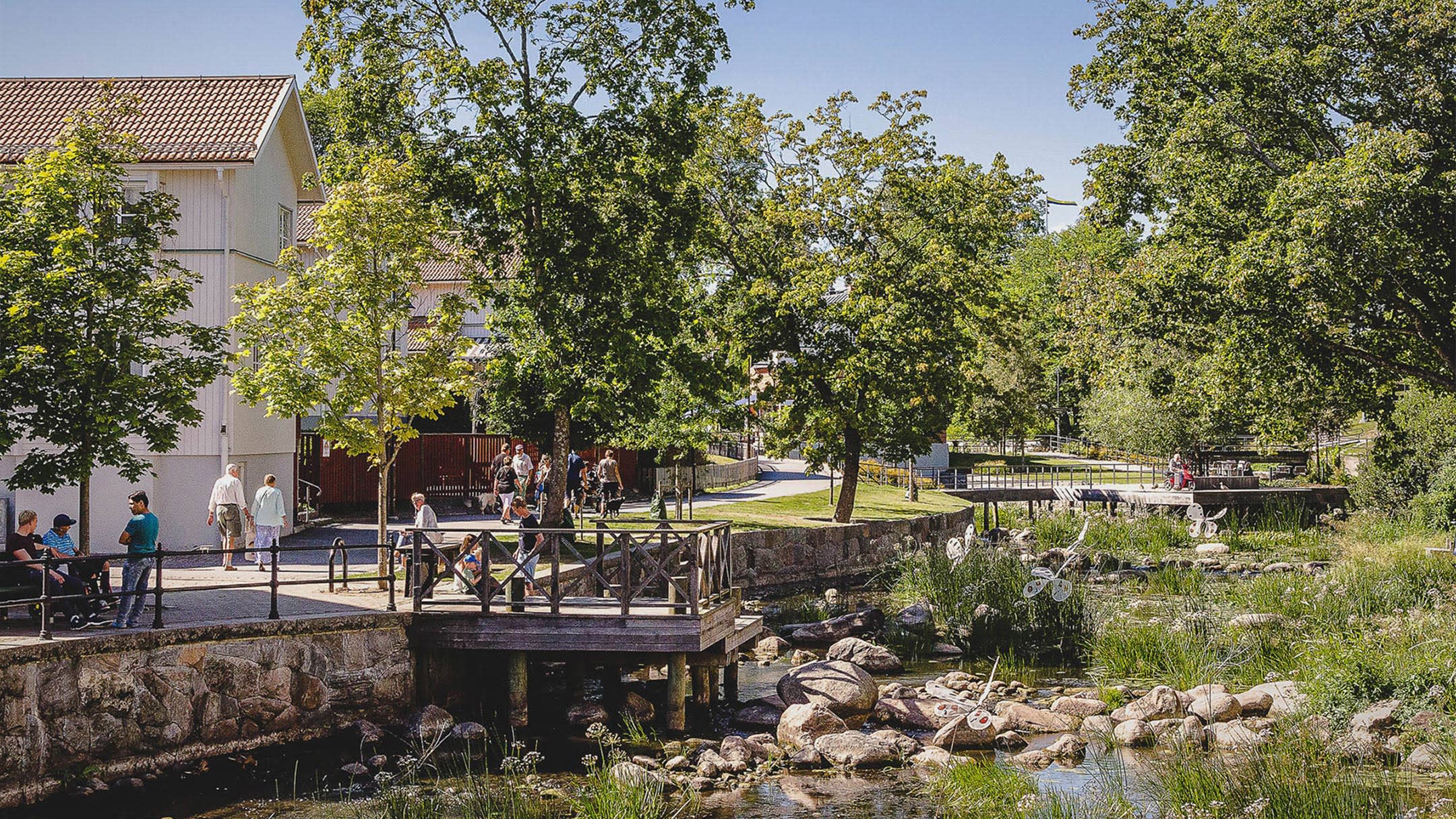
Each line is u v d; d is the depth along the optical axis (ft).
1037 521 143.23
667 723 54.24
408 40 87.40
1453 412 128.36
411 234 72.79
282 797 43.24
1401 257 81.66
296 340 70.33
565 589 69.26
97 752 44.01
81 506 60.18
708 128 111.14
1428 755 42.19
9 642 42.73
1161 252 96.89
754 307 114.52
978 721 48.73
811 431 115.55
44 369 56.75
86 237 59.57
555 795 43.68
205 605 56.08
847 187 111.55
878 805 42.57
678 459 142.82
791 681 55.98
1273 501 156.87
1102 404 215.72
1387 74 87.40
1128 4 99.86
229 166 86.12
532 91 88.02
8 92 93.91
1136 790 41.47
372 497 113.39
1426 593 75.10
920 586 92.43
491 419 117.29
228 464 86.74
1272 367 91.66
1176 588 88.48
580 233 86.38
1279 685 54.65
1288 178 84.02
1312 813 35.53
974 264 116.98
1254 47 93.61
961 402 121.49
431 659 55.57
